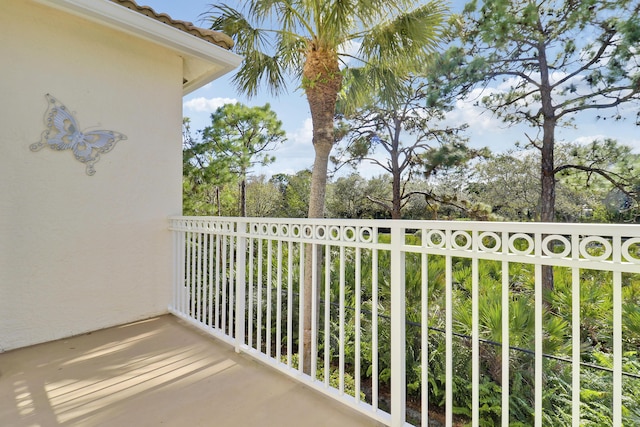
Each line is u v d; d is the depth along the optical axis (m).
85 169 3.12
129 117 3.40
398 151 9.12
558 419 2.56
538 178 8.27
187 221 3.40
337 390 2.06
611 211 6.04
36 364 2.49
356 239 1.89
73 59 3.03
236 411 1.93
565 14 5.39
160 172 3.63
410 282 3.47
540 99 6.00
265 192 13.17
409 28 3.65
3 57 2.69
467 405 2.89
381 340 3.56
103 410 1.92
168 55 3.70
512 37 5.67
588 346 3.16
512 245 1.35
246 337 4.23
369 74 4.46
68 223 3.04
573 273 1.21
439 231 1.59
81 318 3.11
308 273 4.05
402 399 1.72
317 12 3.87
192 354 2.67
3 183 2.71
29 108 2.81
